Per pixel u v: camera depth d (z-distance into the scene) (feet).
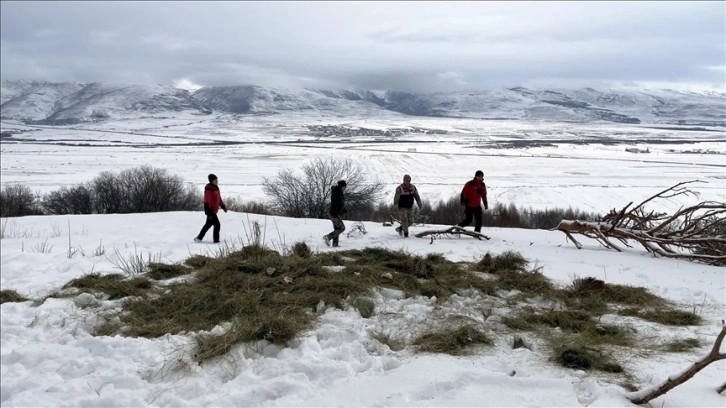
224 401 14.24
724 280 28.40
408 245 39.34
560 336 18.95
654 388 13.43
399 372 15.74
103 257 35.29
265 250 32.50
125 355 17.71
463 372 15.16
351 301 22.80
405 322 20.45
